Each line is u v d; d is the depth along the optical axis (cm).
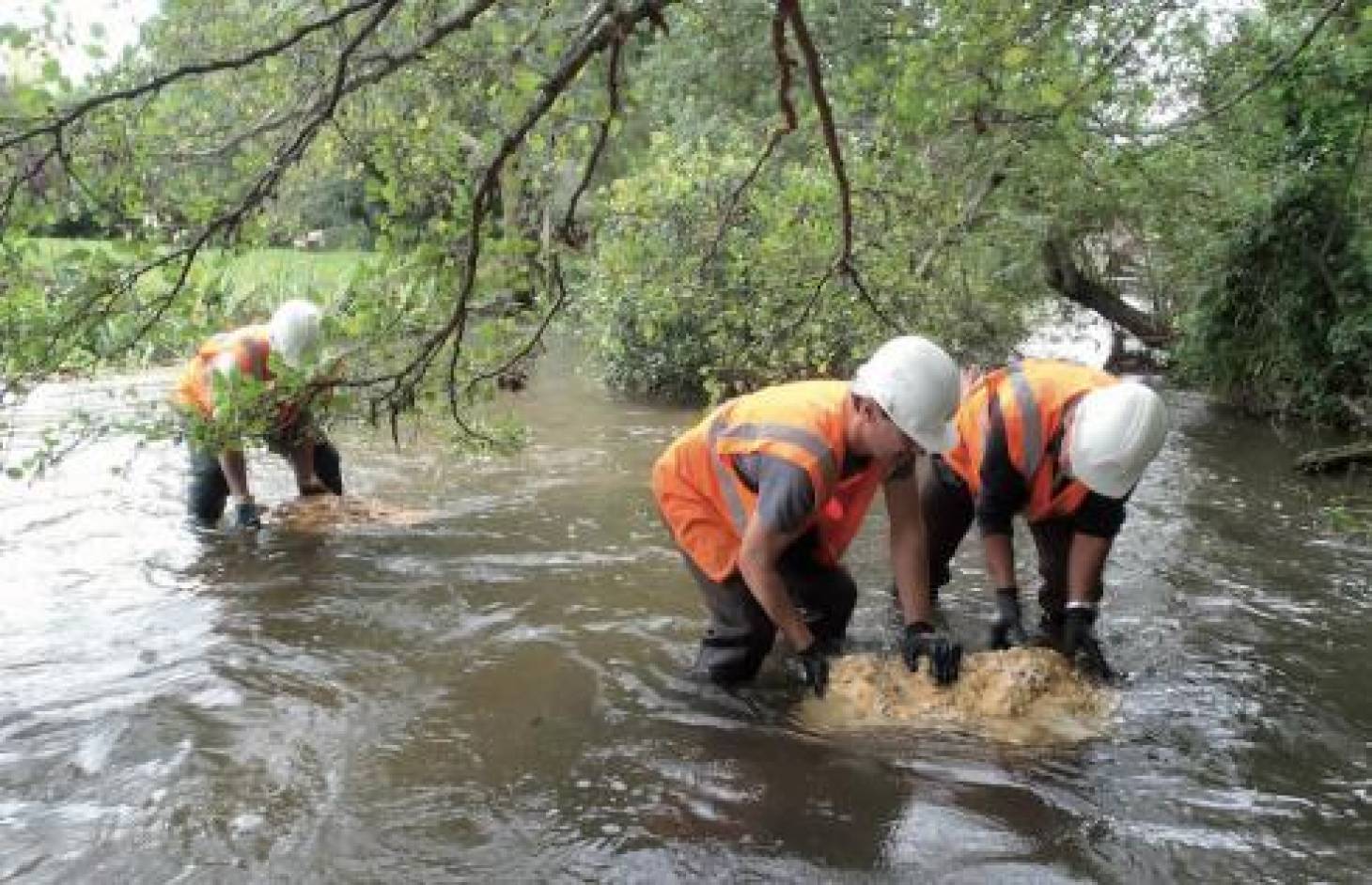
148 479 793
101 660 502
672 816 375
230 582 597
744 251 667
